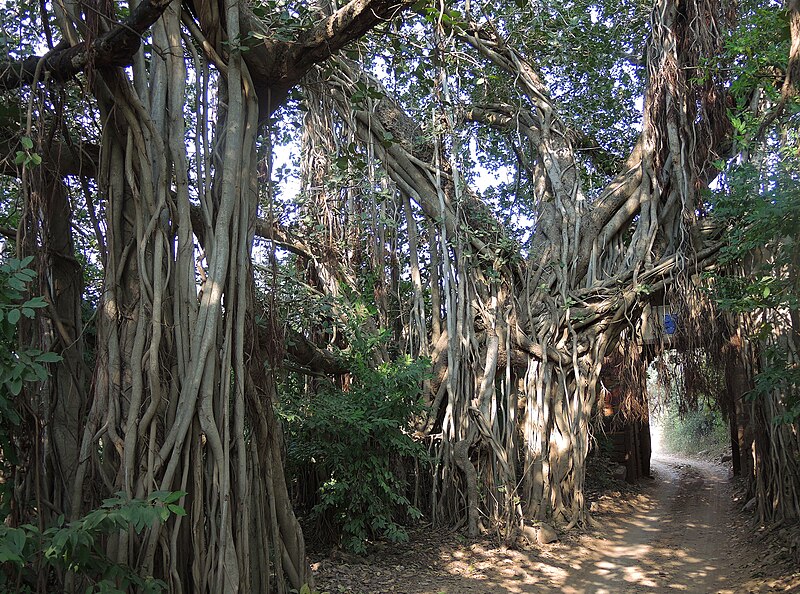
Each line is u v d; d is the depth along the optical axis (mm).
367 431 7922
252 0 6008
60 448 4922
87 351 6523
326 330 9820
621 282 10750
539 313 10656
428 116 10922
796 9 6035
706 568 7656
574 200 11297
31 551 3553
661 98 10906
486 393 9875
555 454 10055
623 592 6836
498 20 11625
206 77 5574
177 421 4691
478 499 9508
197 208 6039
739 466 16094
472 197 11125
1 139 5328
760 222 6070
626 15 13273
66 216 5320
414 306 10680
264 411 5543
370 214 11102
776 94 7844
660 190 11031
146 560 4383
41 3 4711
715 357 10188
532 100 11945
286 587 5605
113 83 4758
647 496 13711
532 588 7020
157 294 4797
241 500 4980
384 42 8961
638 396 11500
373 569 7660
